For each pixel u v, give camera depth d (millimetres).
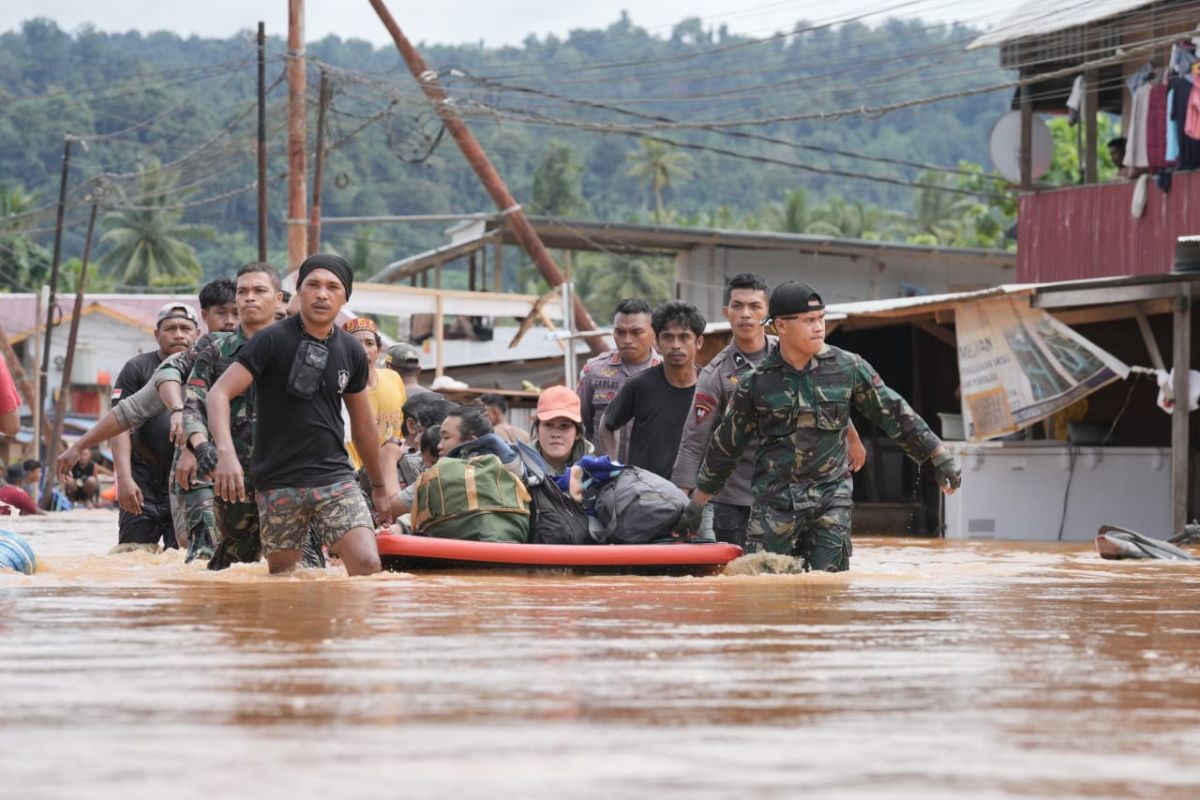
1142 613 8523
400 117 56844
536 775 3330
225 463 12578
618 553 13359
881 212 192625
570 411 16516
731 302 15984
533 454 15203
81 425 97500
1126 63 45781
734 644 6406
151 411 16328
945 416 35344
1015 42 47406
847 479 14336
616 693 4777
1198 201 42062
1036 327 32438
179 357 15688
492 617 7785
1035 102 49312
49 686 4875
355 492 13125
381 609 8320
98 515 45594
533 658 5781
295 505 12938
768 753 3652
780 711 4391
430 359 74812
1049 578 12977
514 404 52406
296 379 12766
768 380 13930
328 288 12836
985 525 32500
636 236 83750
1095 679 5230
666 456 16906
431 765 3453
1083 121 47656
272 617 7691
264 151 56656
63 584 10742
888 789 3201
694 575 13422
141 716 4223
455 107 54906
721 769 3420
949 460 14125
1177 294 30766
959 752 3703
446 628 7102
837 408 13883
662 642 6465
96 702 4500
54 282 79312
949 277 87875
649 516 14406
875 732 4008
